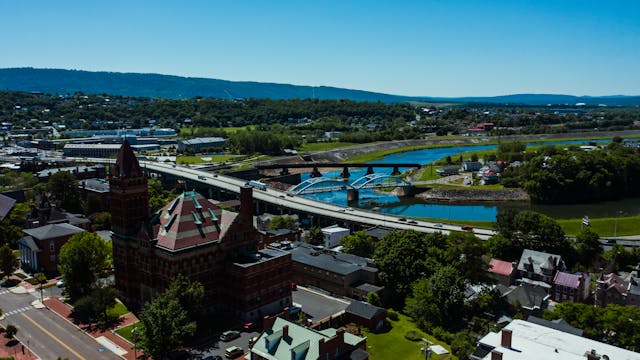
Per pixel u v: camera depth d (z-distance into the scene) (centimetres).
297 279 15688
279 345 9581
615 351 8831
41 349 10906
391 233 15500
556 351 8838
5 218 19112
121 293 13725
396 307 13938
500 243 17000
